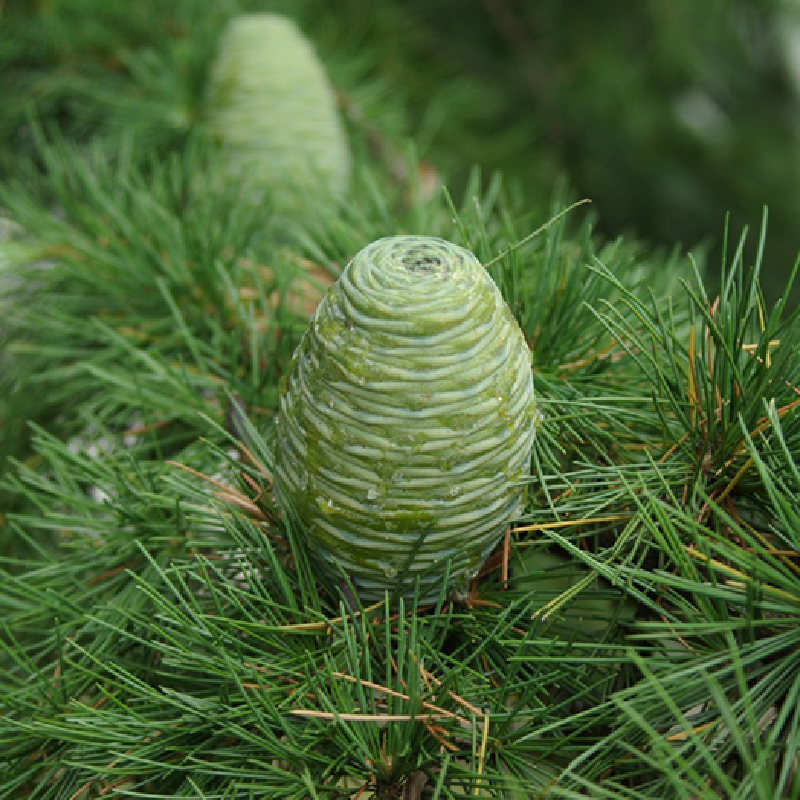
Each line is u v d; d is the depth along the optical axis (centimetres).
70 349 51
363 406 34
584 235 43
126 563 41
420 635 36
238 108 54
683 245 103
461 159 84
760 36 108
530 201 84
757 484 37
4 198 52
